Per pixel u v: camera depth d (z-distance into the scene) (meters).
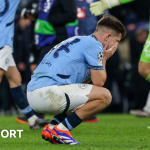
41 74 10.47
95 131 14.60
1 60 13.59
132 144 10.59
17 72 15.24
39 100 10.30
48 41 17.34
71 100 10.16
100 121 20.17
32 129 15.34
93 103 10.22
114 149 9.41
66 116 11.07
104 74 10.52
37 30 17.44
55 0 17.22
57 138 10.30
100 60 10.44
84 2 19.00
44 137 10.55
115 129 15.35
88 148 9.28
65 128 10.31
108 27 10.86
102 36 10.88
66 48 10.66
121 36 11.06
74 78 10.48
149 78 15.52
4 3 13.88
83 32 18.91
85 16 18.92
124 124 17.92
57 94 10.10
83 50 10.50
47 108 10.33
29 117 15.39
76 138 12.23
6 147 10.12
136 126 16.70
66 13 17.02
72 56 10.48
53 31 17.38
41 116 16.33
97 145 10.32
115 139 11.89
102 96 10.20
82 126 16.84
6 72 15.05
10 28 14.05
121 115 26.41
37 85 10.37
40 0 17.56
